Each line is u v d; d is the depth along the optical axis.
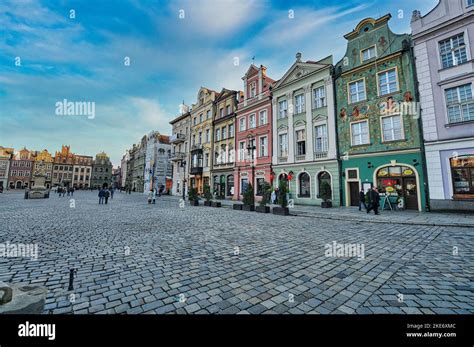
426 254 5.45
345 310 2.96
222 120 30.70
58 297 3.21
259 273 4.23
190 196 22.19
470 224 8.95
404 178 14.95
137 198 33.19
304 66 21.23
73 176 85.81
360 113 17.28
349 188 17.64
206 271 4.31
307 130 20.55
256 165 25.14
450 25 13.54
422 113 14.32
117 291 3.44
